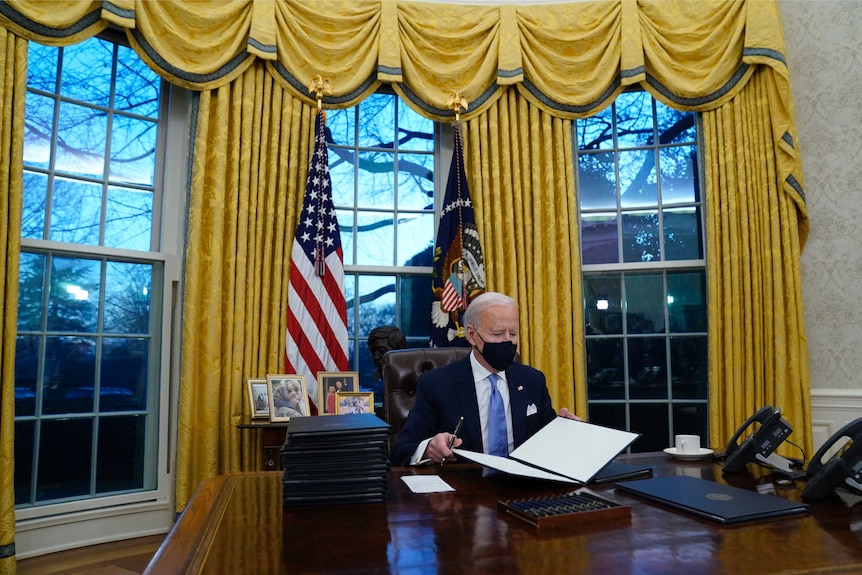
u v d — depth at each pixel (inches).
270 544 35.0
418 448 64.9
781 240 142.5
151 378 134.2
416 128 164.9
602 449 54.1
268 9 140.0
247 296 134.2
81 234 128.6
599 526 38.3
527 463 54.9
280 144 142.1
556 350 145.6
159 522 129.1
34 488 116.6
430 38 152.2
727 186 147.2
